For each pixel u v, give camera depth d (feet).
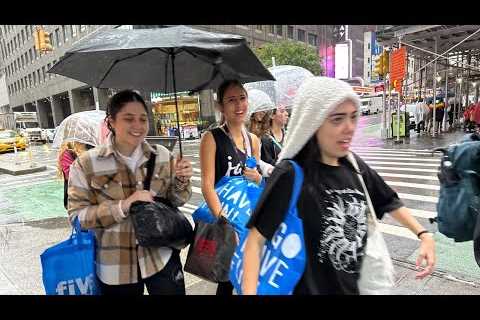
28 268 12.98
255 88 11.60
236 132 7.79
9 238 16.81
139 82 8.26
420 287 10.57
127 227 6.46
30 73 172.04
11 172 42.42
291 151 4.50
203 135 7.54
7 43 195.83
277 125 10.20
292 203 4.33
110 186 6.33
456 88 73.26
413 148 46.06
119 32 6.66
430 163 35.09
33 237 16.87
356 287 4.59
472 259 12.39
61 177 11.03
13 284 11.57
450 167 6.90
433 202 21.47
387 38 49.93
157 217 6.20
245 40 6.81
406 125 55.16
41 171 43.93
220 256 6.70
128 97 6.21
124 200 6.21
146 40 6.05
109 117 6.38
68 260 6.41
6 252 14.79
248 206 6.57
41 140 107.65
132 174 6.50
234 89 7.57
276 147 9.52
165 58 7.87
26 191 30.76
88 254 6.51
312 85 4.34
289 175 4.35
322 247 4.43
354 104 4.33
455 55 61.41
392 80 52.65
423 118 61.41
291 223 4.36
